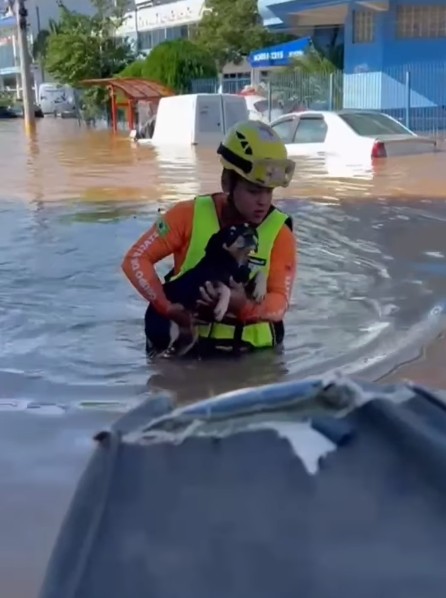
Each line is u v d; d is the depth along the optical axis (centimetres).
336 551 133
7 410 365
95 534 139
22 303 569
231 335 446
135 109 2880
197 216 437
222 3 3962
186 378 415
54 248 755
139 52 4522
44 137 2700
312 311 536
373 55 2680
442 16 2633
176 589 131
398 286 597
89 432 336
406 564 131
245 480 144
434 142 1543
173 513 140
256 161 414
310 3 2756
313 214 926
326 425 153
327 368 423
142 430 156
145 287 438
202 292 434
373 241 768
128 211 973
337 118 1572
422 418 154
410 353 443
